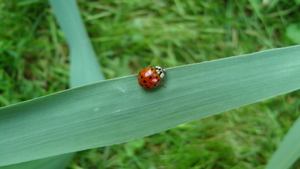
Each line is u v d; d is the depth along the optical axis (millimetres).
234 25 122
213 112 71
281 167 79
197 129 112
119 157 109
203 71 71
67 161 86
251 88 71
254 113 115
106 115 69
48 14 121
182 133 111
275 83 71
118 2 123
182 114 71
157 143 111
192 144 111
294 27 120
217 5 124
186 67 71
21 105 65
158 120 71
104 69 118
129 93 71
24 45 117
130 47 120
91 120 69
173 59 119
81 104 68
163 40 120
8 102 111
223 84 71
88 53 91
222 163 109
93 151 109
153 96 71
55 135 68
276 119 115
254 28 124
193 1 123
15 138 67
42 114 67
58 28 121
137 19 122
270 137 113
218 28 123
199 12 124
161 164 109
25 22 119
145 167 109
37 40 118
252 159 111
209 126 113
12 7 118
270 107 116
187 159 108
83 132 69
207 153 108
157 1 123
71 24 90
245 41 123
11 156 67
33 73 116
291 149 78
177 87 71
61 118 68
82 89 68
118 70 118
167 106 71
